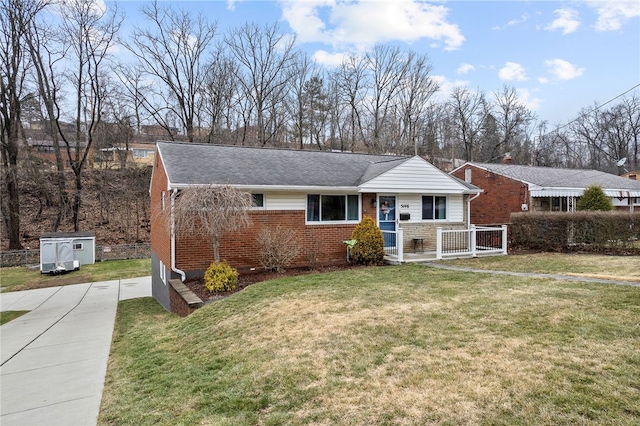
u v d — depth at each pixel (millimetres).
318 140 36625
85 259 21672
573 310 5754
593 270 9430
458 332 5125
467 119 43156
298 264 11820
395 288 8047
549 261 11414
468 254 12797
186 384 4594
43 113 26922
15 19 23531
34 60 24672
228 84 31828
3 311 11930
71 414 4281
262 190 11070
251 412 3684
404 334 5215
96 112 28547
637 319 5199
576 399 3277
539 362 4039
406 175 13078
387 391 3730
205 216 9273
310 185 11484
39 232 25703
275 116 33844
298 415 3508
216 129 31391
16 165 23922
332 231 12367
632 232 13039
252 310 7137
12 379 5594
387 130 37219
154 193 14914
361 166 14539
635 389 3379
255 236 11172
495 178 21047
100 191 29094
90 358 6508
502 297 6809
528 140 44312
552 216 14477
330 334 5477
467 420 3115
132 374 5320
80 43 25922
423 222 13938
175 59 29484
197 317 7535
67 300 13523
